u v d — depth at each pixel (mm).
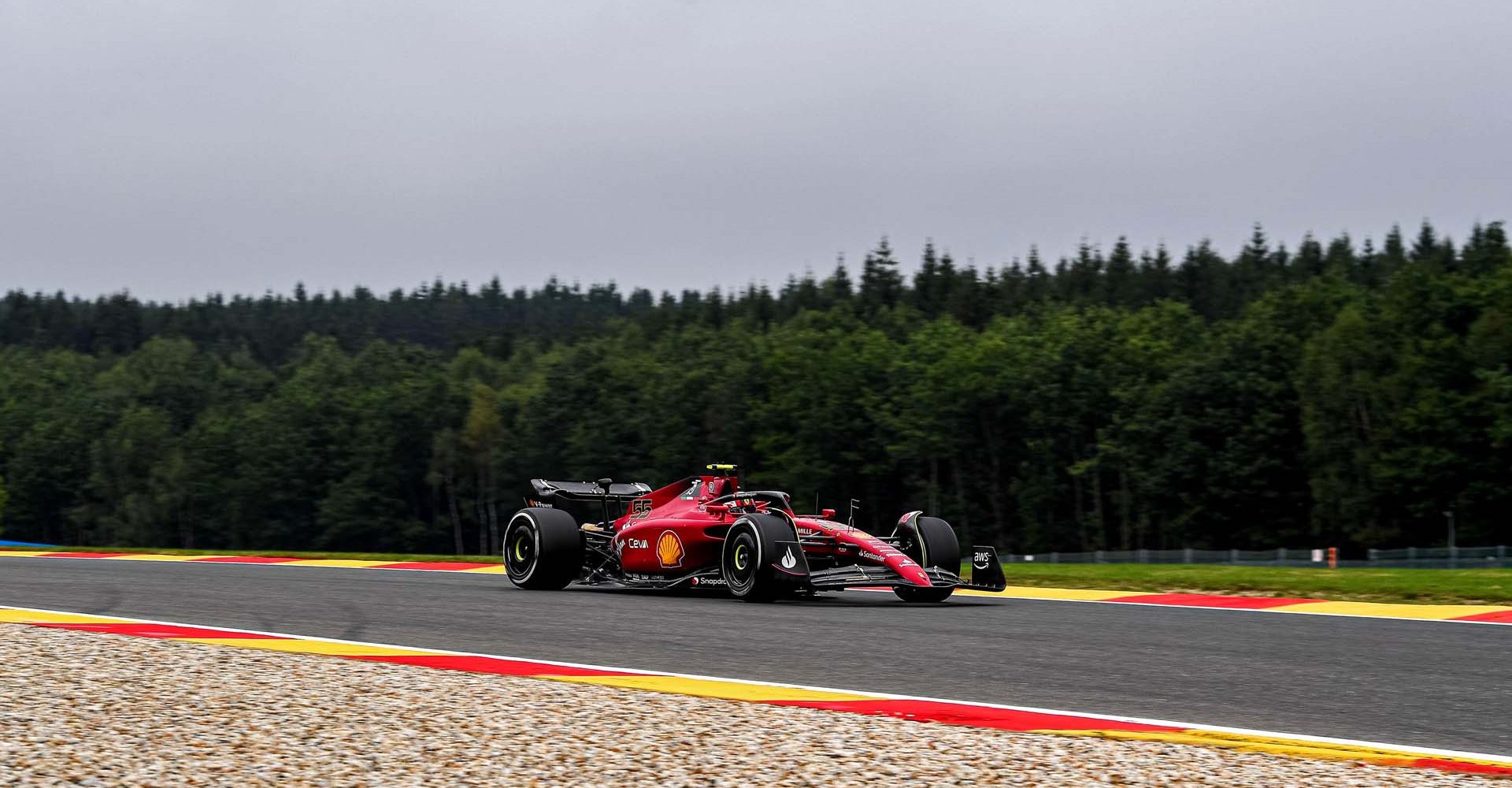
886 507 83688
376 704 6871
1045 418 76125
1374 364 61062
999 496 78312
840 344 86812
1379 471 56781
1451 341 56750
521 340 160875
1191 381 68375
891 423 78750
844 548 12945
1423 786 5266
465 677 7934
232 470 107312
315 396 109375
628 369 98875
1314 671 8281
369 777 5285
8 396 133875
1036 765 5586
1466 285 63125
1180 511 68000
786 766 5543
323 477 105875
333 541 102812
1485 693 7508
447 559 22938
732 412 87625
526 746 5863
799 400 83312
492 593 13844
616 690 7434
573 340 161125
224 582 15656
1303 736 6332
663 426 89875
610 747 5867
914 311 124688
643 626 10586
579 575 14531
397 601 12859
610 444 92750
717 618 11188
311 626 10742
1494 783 5332
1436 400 56031
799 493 81688
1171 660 8734
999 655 8984
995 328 97125
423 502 107250
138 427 114062
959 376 77500
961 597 13742
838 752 5805
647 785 5223
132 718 6406
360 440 103438
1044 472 78438
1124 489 72000
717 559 13281
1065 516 79125
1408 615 11594
